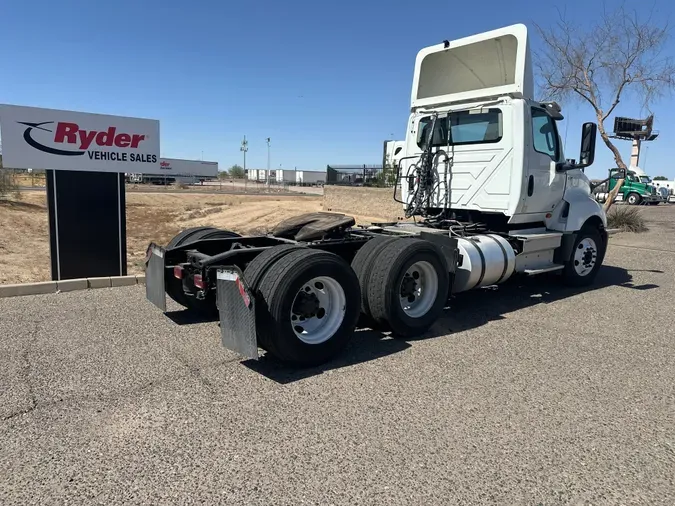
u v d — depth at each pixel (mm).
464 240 6426
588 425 3604
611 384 4336
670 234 17016
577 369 4664
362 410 3760
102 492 2758
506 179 6824
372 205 21641
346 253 5887
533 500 2762
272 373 4438
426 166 7641
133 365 4543
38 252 12727
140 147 8180
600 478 2975
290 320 4348
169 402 3836
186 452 3162
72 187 7746
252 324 4094
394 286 5152
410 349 5148
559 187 7520
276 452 3178
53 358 4660
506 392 4129
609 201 17797
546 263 7656
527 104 6703
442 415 3703
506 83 6781
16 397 3859
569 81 16891
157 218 24953
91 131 7777
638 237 16031
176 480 2875
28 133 7371
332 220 5918
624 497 2807
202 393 4004
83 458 3078
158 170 8398
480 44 6859
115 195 8062
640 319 6410
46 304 6520
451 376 4441
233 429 3451
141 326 5664
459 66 7262
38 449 3164
